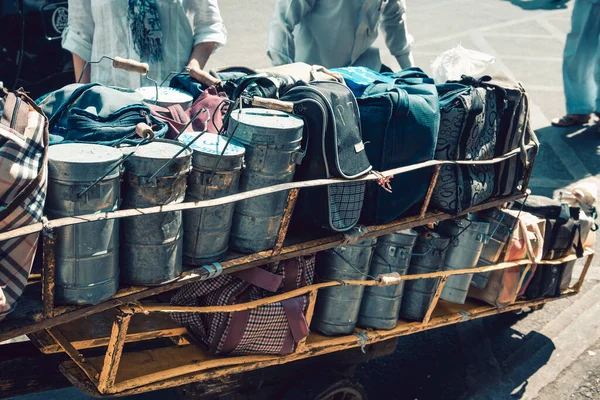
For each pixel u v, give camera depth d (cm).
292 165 274
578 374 452
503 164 368
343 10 485
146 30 400
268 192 258
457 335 481
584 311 518
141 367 273
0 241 210
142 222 239
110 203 229
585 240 436
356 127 297
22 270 218
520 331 490
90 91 276
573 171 730
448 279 372
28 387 271
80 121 255
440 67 486
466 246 363
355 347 350
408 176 321
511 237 383
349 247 314
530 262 388
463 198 342
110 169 222
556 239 410
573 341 484
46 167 214
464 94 335
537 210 414
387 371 438
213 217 257
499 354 465
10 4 509
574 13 802
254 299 288
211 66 920
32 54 532
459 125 332
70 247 226
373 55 527
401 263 332
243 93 296
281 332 292
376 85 337
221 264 268
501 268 376
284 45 478
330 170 287
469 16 1394
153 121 276
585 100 823
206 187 253
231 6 1217
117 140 254
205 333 288
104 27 402
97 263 231
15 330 220
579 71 810
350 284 317
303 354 310
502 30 1312
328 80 327
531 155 380
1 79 527
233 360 289
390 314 338
